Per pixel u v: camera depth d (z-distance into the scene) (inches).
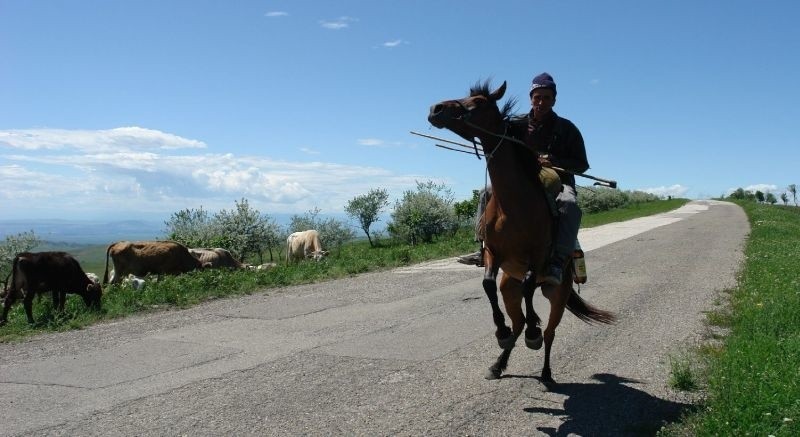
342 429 191.5
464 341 309.3
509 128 221.3
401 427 193.2
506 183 212.2
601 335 318.0
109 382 245.0
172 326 361.7
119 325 371.6
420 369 258.5
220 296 476.4
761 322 300.5
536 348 226.4
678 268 579.8
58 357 290.2
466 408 210.7
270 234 1055.6
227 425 195.3
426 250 838.5
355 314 388.8
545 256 218.8
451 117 207.5
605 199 2583.7
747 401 185.5
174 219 999.6
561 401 218.7
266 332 338.6
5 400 224.1
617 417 202.5
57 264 396.5
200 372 257.3
